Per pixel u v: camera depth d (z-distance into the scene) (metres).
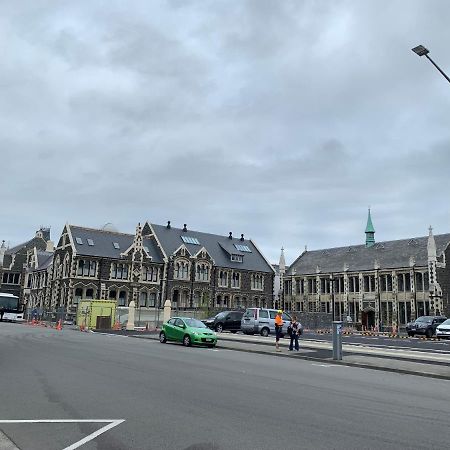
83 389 10.67
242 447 6.52
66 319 57.00
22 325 46.91
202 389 10.98
